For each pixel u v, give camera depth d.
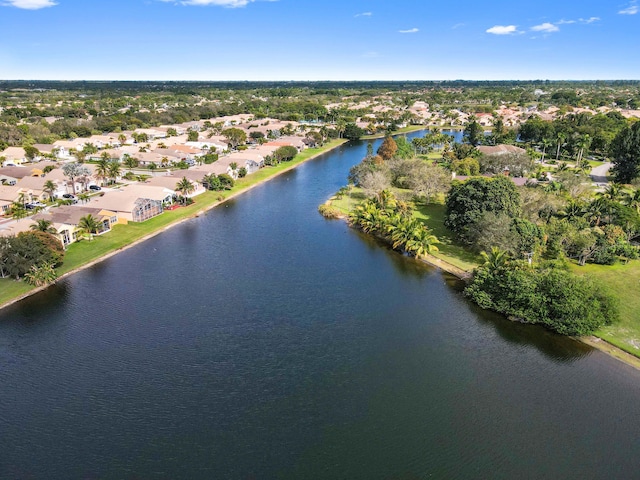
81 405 56.97
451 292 88.25
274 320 77.31
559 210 113.88
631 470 49.03
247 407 57.41
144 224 125.62
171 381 61.69
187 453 50.41
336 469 48.84
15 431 52.81
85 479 47.00
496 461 50.03
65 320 76.06
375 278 94.19
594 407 57.97
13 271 86.25
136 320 76.38
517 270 80.75
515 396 59.97
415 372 64.56
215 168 178.88
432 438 53.03
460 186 116.88
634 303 80.75
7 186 137.38
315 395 59.78
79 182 153.62
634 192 136.25
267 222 131.75
